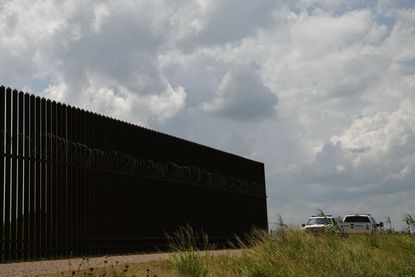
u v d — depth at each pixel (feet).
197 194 75.05
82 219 54.39
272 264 44.01
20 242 47.57
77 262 45.85
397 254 58.80
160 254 56.85
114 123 60.64
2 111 47.16
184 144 73.82
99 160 57.26
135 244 61.31
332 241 52.01
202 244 73.61
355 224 102.22
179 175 70.79
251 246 52.08
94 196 56.13
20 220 47.80
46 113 51.65
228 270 42.09
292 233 51.55
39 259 48.73
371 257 51.19
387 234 67.00
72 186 53.52
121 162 60.39
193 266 40.75
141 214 63.05
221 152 83.30
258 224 91.56
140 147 64.59
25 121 49.26
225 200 82.23
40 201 49.93
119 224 59.26
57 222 51.44
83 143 55.67
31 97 50.16
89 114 57.11
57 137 52.26
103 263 45.03
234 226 83.61
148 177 64.90
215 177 79.30
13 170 47.65
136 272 37.11
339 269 45.27
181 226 70.08
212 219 77.77
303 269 43.42
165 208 67.67
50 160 51.24
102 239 56.49
